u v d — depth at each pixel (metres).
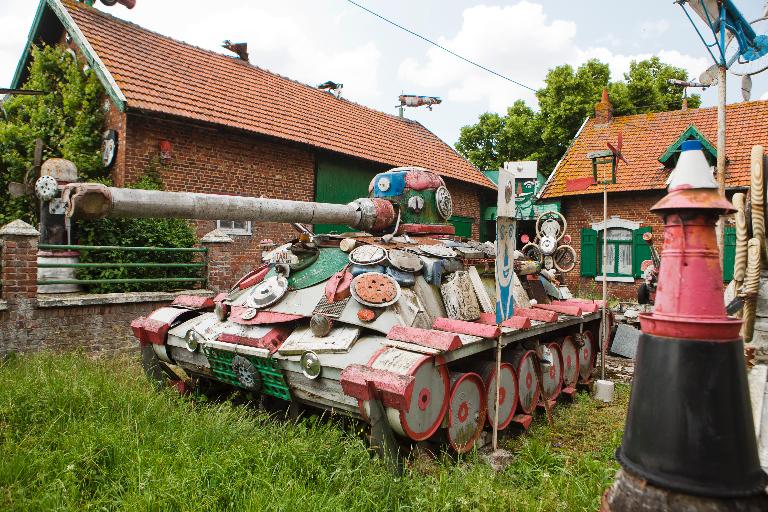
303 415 4.87
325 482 3.58
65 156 10.00
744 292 3.09
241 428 4.33
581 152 16.41
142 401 4.80
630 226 14.52
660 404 2.12
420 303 4.80
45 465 3.60
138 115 9.61
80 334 7.28
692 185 2.18
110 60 10.21
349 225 5.80
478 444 4.93
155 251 9.22
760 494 2.04
